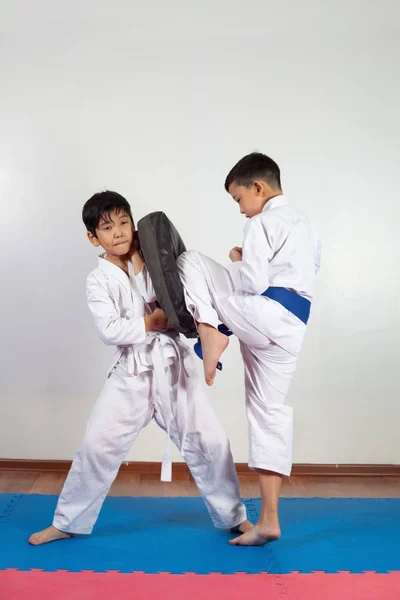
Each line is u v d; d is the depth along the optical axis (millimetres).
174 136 3715
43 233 3719
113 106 3715
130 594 1938
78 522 2416
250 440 2344
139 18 3713
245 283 2211
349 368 3732
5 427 3752
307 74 3723
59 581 2027
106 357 3719
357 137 3721
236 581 2037
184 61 3719
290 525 2654
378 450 3746
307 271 2273
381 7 3705
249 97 3715
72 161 3709
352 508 2951
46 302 3730
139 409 2414
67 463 3715
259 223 2234
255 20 3717
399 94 3730
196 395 2465
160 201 3701
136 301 2473
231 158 3713
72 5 3705
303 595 1938
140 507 2939
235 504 2471
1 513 2795
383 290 3729
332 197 3713
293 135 3713
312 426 3729
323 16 3713
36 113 3713
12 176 3713
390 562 2213
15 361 3742
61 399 3740
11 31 3721
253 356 2355
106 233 2406
